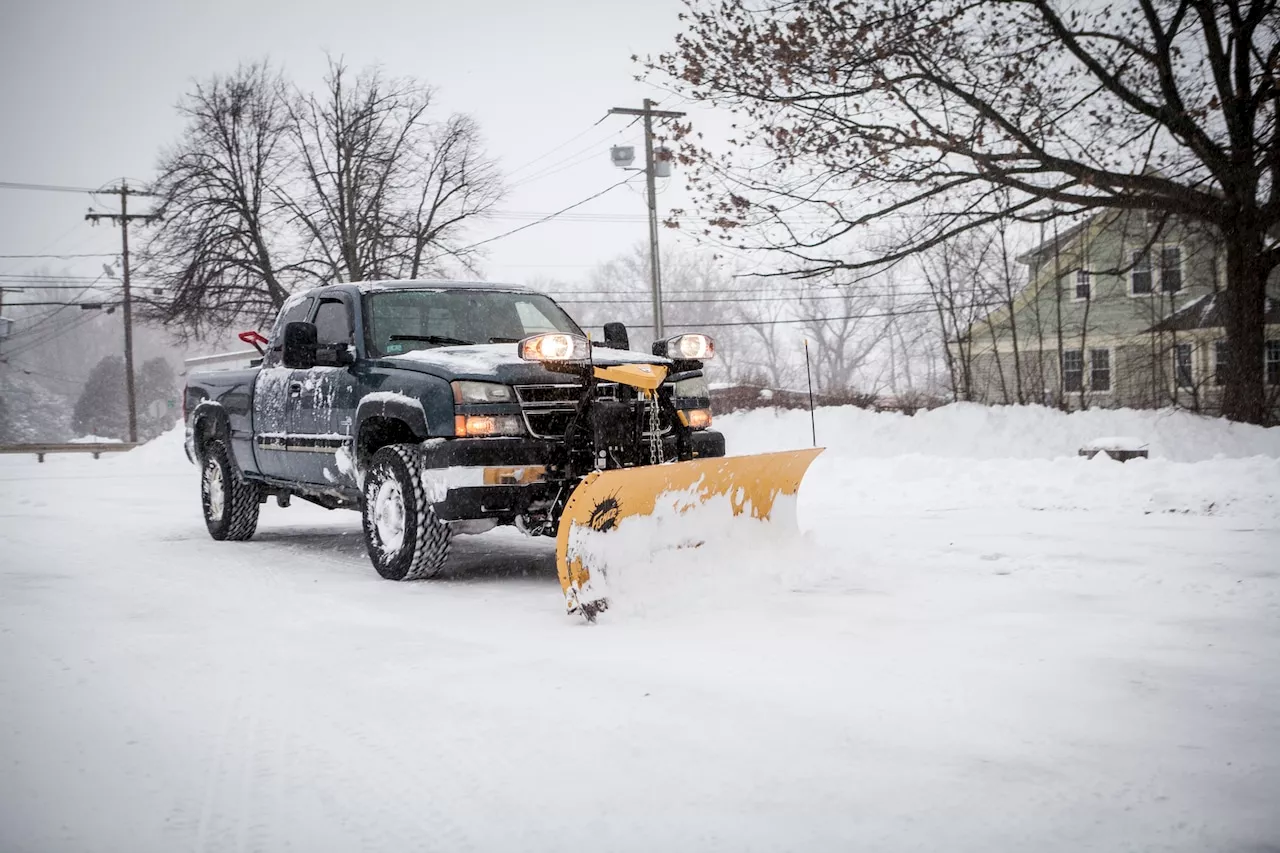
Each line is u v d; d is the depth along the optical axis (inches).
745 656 173.8
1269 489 389.7
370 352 280.8
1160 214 765.9
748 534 246.4
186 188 1475.1
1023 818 108.3
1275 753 125.9
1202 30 730.8
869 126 706.8
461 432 240.7
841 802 112.7
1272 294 1244.5
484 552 325.1
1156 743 129.8
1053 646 177.8
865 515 388.2
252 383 335.3
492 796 116.0
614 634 192.5
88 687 163.0
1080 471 457.1
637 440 239.1
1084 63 696.4
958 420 694.5
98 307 1951.3
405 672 167.9
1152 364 913.5
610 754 128.0
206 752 132.5
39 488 706.2
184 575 276.8
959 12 685.9
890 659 170.1
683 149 730.2
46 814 113.7
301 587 253.8
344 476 283.6
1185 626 192.4
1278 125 701.9
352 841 105.8
